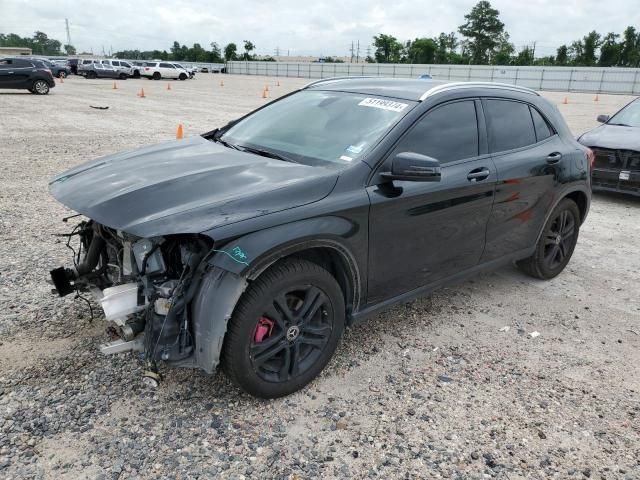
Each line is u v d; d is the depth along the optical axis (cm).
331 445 287
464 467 278
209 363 281
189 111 2020
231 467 267
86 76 4688
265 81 5628
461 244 404
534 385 352
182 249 286
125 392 315
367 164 338
